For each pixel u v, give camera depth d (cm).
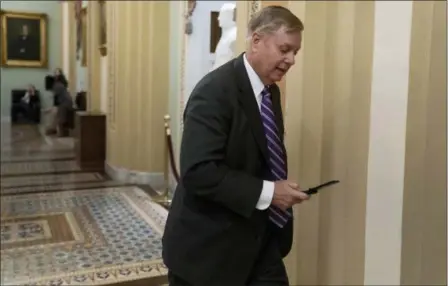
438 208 387
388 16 394
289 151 437
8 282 453
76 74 1585
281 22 199
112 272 476
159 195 779
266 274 238
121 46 900
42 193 796
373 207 416
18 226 624
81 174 953
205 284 210
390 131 401
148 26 877
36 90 1766
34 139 1405
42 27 1775
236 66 209
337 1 428
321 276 448
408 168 393
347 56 427
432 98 380
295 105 434
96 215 673
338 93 434
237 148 204
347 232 432
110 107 973
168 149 723
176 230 215
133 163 891
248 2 473
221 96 200
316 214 444
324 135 438
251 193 197
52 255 523
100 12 1086
